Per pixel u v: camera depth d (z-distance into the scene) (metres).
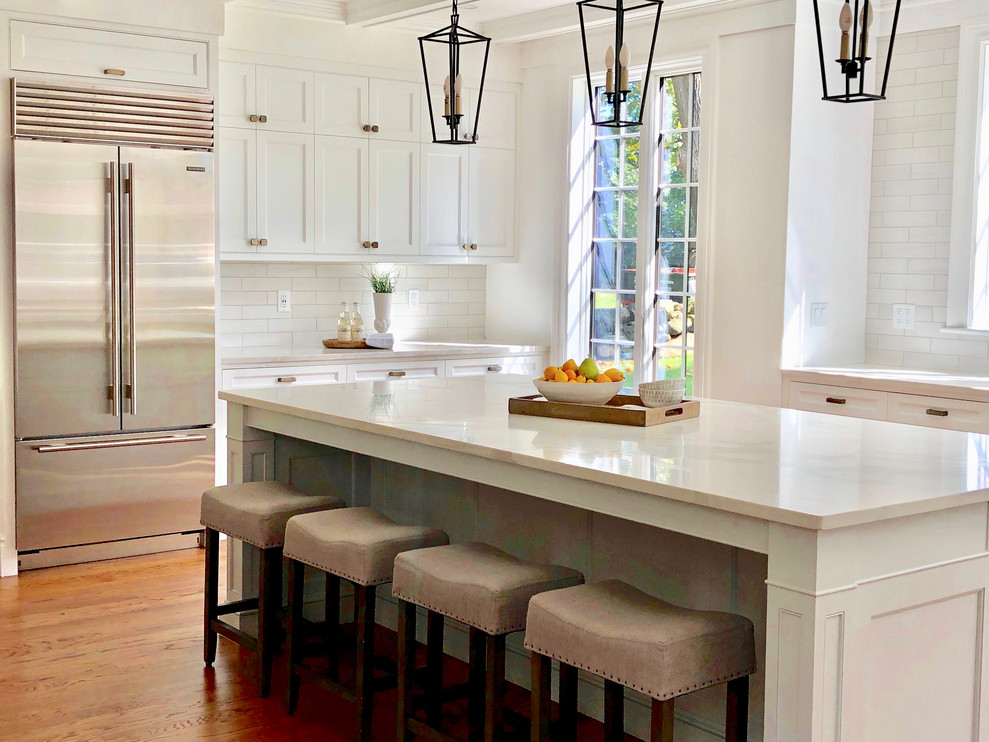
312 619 4.30
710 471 2.60
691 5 5.27
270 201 5.68
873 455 2.82
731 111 5.36
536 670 2.63
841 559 2.24
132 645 4.06
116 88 5.01
